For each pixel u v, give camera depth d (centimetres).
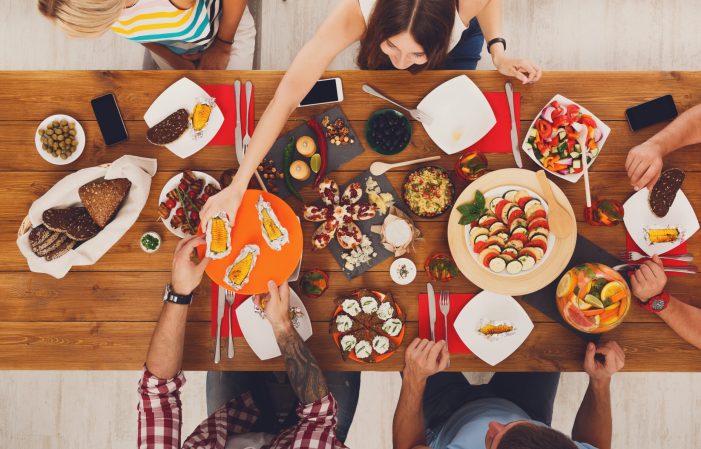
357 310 153
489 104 157
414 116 156
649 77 158
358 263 158
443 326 158
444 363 152
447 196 154
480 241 150
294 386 153
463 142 157
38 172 160
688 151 159
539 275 151
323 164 156
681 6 252
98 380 256
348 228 154
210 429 168
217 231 145
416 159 158
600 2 253
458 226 152
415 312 158
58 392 256
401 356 158
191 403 253
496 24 168
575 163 154
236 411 181
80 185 150
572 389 251
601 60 254
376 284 158
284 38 255
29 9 256
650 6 253
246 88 158
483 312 156
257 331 157
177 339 150
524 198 150
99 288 159
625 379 254
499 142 159
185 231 154
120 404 256
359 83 159
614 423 254
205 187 155
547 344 158
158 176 159
